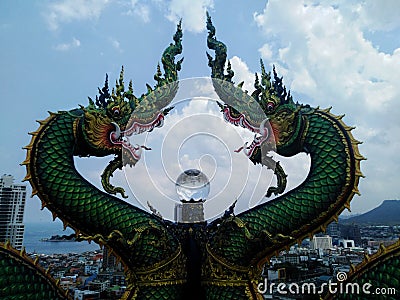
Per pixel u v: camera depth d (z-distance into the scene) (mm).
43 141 4496
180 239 4523
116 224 4195
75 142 4668
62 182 4301
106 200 4359
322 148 4504
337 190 4234
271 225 4230
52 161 4395
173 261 4207
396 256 3596
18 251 4047
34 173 4297
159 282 4109
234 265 4168
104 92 4895
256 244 4156
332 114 4809
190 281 4402
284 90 4918
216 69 5023
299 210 4246
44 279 4059
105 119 4695
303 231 4242
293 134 4656
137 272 4152
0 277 3654
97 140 4629
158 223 4359
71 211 4230
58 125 4656
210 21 5328
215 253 4250
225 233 4312
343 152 4395
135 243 4117
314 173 4438
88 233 4242
